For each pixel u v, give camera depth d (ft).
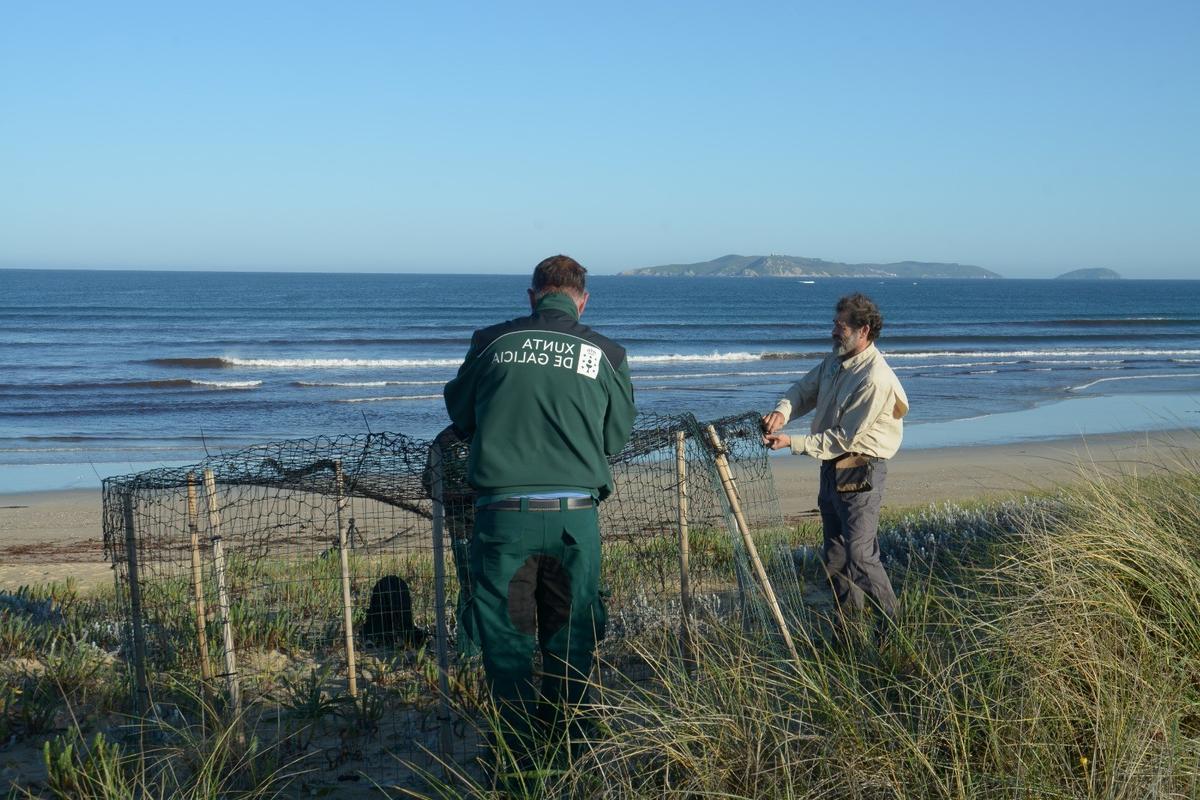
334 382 111.86
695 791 10.00
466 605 12.94
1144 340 192.03
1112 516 15.76
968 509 30.37
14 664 17.17
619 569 17.76
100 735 11.65
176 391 103.76
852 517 16.11
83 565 32.45
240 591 19.04
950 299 458.09
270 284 569.23
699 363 139.13
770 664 12.59
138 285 510.17
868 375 15.98
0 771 12.68
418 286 567.18
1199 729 11.34
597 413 11.84
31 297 348.38
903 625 14.25
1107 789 9.68
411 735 13.56
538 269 12.82
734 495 14.38
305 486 14.32
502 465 11.50
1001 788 9.96
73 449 68.74
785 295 497.05
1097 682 11.35
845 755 10.40
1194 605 13.29
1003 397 95.66
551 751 11.23
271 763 12.05
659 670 12.92
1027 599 13.47
